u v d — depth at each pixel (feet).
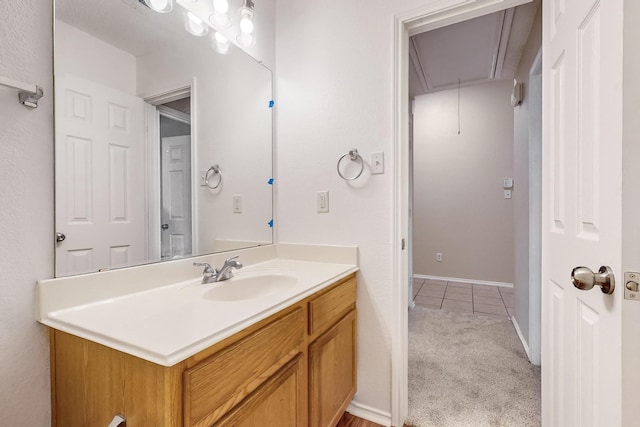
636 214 2.03
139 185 3.68
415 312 9.82
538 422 4.77
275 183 5.79
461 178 13.44
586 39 2.70
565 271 3.19
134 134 3.62
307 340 3.65
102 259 3.29
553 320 3.56
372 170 4.91
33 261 2.76
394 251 4.77
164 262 3.82
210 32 4.54
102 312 2.84
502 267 12.82
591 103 2.60
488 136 12.97
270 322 3.02
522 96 7.98
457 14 4.52
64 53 2.98
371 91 4.93
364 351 4.99
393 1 4.77
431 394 5.52
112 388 2.36
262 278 4.45
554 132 3.58
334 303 4.29
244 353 2.64
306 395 3.60
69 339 2.66
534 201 6.72
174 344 2.14
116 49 3.44
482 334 8.08
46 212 2.85
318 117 5.38
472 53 8.97
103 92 3.31
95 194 3.23
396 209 4.75
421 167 14.15
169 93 4.00
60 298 2.85
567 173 3.16
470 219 13.32
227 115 4.85
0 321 2.56
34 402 2.75
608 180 2.29
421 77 10.76
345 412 5.11
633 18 2.02
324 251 5.27
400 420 4.78
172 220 4.06
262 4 5.51
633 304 2.04
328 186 5.29
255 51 5.35
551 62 3.70
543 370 3.88
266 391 2.85
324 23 5.34
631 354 2.05
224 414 2.43
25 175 2.71
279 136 5.79
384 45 4.83
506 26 7.14
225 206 4.83
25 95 2.67
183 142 4.21
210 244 4.58
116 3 3.44
